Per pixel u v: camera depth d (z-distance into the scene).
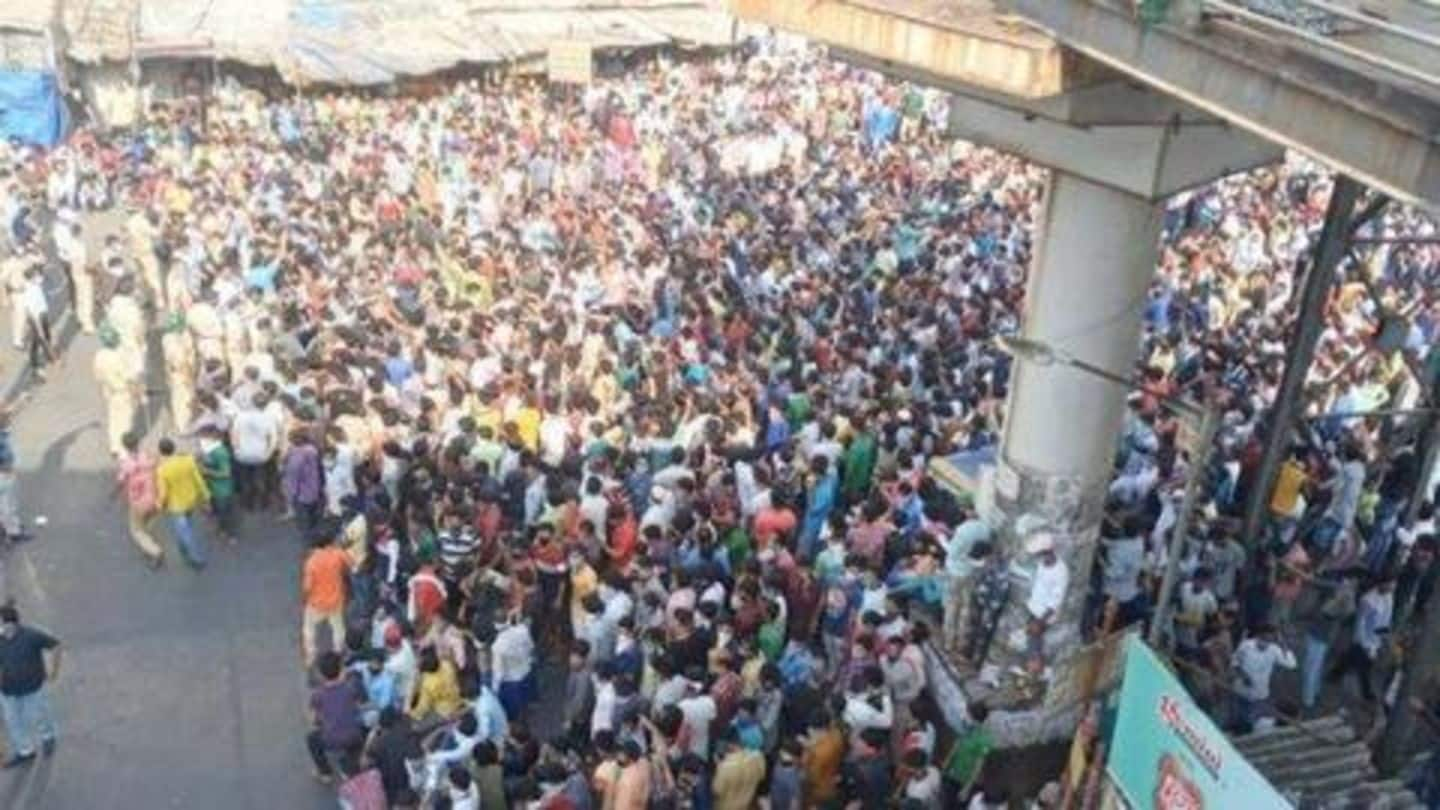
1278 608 14.93
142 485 16.38
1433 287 23.36
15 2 29.67
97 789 13.37
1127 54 9.19
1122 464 16.92
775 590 13.70
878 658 12.73
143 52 30.06
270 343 18.91
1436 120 6.44
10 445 17.98
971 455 16.48
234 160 26.75
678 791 11.46
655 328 19.91
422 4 33.75
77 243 22.39
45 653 13.74
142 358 19.86
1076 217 12.88
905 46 11.12
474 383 17.45
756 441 16.95
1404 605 15.05
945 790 12.66
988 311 21.09
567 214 24.61
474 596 13.92
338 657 12.45
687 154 29.81
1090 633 15.10
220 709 14.55
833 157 30.88
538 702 14.45
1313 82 7.27
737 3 12.66
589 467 15.39
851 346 19.11
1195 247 25.70
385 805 11.43
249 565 16.91
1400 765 12.07
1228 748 9.70
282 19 32.06
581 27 35.00
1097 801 11.68
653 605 13.27
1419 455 16.58
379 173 26.64
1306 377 15.67
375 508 15.03
